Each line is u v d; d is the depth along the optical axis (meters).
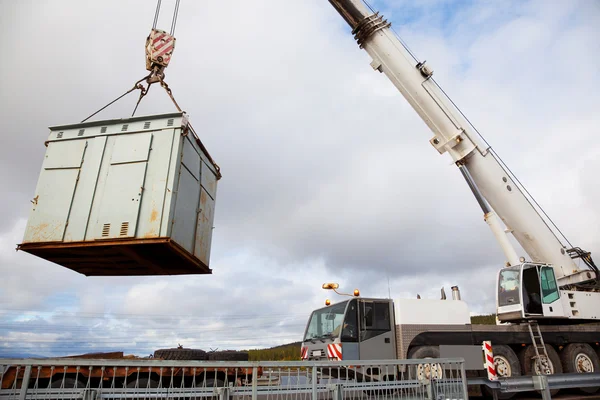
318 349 10.95
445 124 14.01
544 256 13.64
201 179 8.72
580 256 13.78
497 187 13.78
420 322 11.02
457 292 12.20
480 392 11.58
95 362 5.35
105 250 7.34
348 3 14.47
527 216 13.66
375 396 6.61
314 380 6.21
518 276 12.48
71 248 7.20
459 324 11.45
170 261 8.30
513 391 9.59
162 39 9.21
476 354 10.94
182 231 7.66
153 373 8.83
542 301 12.33
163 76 8.98
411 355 10.73
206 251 8.91
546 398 9.65
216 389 5.72
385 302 11.04
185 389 5.59
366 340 10.46
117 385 8.62
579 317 12.73
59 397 5.23
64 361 5.26
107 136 7.80
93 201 7.37
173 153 7.49
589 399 11.95
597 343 13.57
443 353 10.66
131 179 7.39
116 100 8.59
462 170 14.32
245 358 10.02
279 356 29.98
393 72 14.42
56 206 7.43
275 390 5.94
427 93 14.03
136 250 7.45
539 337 12.08
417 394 6.98
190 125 8.01
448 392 7.23
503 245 13.59
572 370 12.65
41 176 7.68
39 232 7.32
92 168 7.60
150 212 7.14
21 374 7.66
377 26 14.40
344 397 6.29
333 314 11.02
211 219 9.27
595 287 13.87
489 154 14.07
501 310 12.72
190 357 9.24
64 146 7.86
